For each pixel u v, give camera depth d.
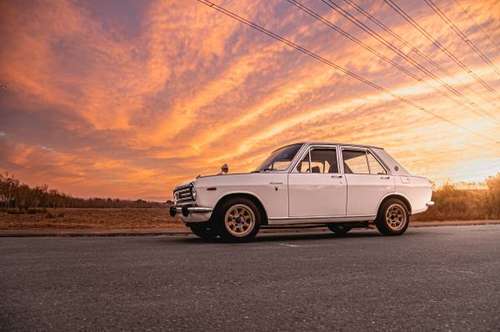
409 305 2.62
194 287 3.15
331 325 2.21
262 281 3.39
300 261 4.50
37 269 3.98
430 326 2.20
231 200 7.18
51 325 2.20
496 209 20.53
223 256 4.93
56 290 3.05
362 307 2.58
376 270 3.91
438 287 3.16
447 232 9.01
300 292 2.99
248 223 7.28
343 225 9.18
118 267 4.09
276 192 7.43
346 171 8.12
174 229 10.57
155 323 2.24
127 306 2.59
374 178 8.26
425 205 8.76
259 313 2.44
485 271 3.85
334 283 3.31
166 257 4.85
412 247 5.86
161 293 2.95
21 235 8.35
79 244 6.56
